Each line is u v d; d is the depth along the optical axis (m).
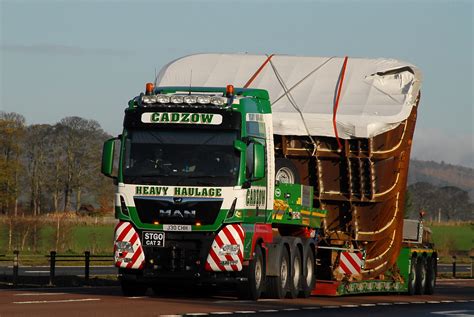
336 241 41.41
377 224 41.28
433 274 49.41
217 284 33.62
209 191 32.25
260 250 34.34
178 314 26.09
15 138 140.75
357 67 40.84
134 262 32.47
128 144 32.88
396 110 39.34
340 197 40.66
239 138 32.59
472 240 115.00
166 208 32.34
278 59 41.19
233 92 33.59
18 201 142.25
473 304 35.84
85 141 142.00
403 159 40.59
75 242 87.94
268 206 34.66
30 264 72.62
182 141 32.66
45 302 29.09
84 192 141.50
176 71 40.53
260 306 30.50
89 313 25.44
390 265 42.47
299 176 39.75
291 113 39.41
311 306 31.78
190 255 32.38
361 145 39.88
